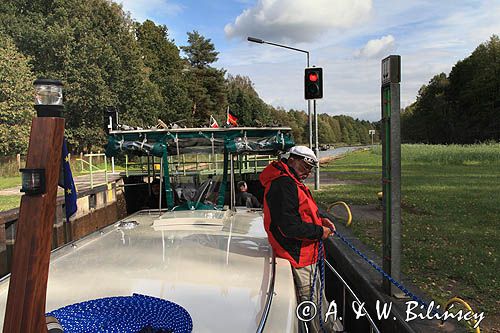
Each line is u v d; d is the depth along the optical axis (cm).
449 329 328
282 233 296
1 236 863
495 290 460
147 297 224
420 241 696
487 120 6938
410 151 3488
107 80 3825
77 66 3594
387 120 405
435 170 2298
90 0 3981
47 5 3922
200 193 519
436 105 8044
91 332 200
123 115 3938
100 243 341
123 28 4269
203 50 6397
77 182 1752
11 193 1535
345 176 2086
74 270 278
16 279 135
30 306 134
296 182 302
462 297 441
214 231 376
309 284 312
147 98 4244
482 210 984
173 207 488
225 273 272
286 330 205
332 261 642
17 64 3050
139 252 315
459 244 673
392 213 394
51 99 147
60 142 144
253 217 445
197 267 282
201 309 221
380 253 574
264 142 506
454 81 8069
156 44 5841
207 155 561
